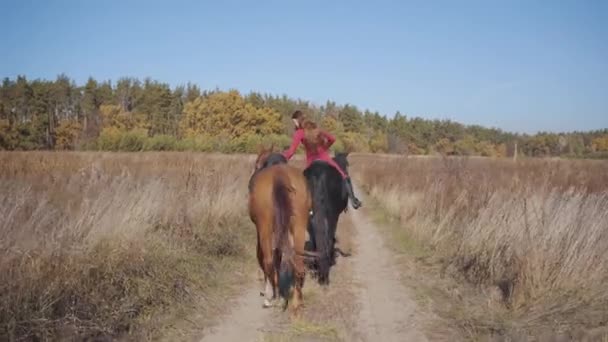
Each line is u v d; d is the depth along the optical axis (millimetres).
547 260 6512
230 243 9430
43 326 4906
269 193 5906
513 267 7141
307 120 7859
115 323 5418
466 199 11094
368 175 24703
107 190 8820
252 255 9336
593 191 13234
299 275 6148
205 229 9680
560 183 14562
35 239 5957
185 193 10539
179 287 6715
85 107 78812
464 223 9961
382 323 6082
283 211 5719
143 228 7602
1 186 8367
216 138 56094
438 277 8039
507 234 7805
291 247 5742
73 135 63125
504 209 8711
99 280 6004
